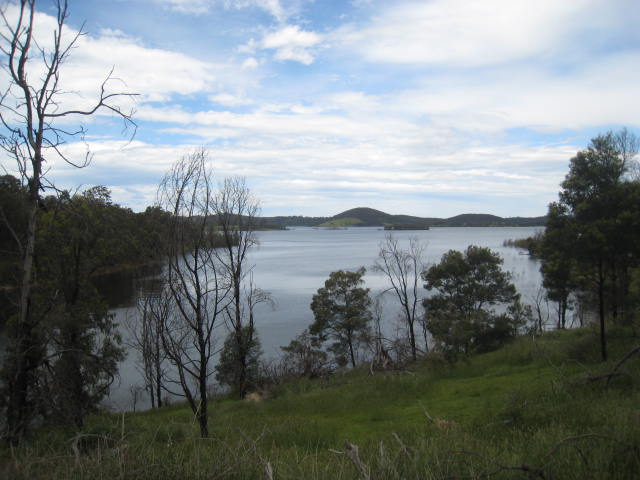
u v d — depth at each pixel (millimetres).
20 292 8359
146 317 15289
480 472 3953
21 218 8008
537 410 7203
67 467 4664
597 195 12008
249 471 4605
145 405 23625
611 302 15477
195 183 9188
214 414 14688
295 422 9836
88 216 10805
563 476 3900
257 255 132500
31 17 7289
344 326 32031
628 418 5262
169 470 4582
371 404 12219
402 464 4402
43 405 8250
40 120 7535
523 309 32188
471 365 16250
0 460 5828
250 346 21172
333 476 4305
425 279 34875
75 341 10367
